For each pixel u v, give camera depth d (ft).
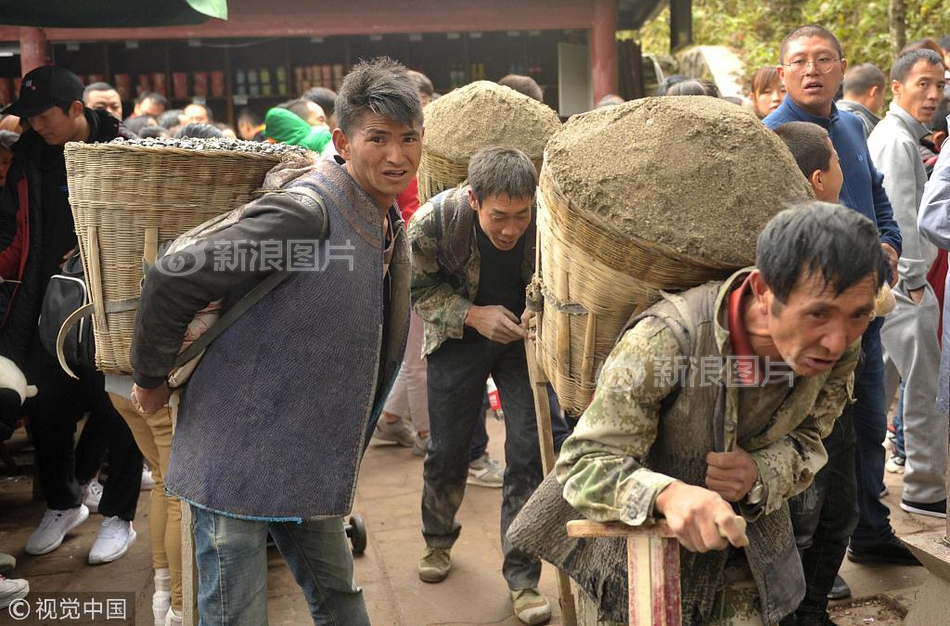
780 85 17.65
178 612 10.06
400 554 12.64
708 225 5.90
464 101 11.12
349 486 7.20
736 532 4.86
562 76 33.50
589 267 6.42
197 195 7.64
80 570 12.29
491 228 9.55
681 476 5.88
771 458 5.77
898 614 10.59
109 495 12.51
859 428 11.15
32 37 29.84
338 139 7.20
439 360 10.89
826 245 4.64
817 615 9.67
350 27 30.91
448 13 31.07
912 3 30.94
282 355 6.92
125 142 8.49
